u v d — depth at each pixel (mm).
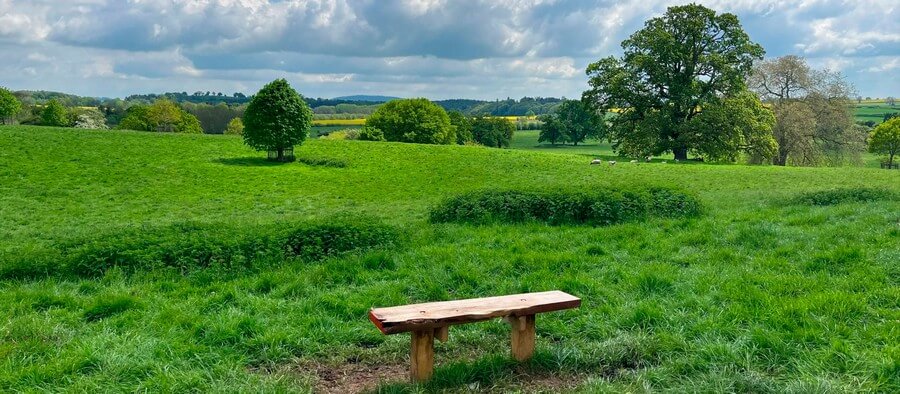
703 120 46750
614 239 10930
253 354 5547
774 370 4859
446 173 34625
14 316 6781
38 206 22938
